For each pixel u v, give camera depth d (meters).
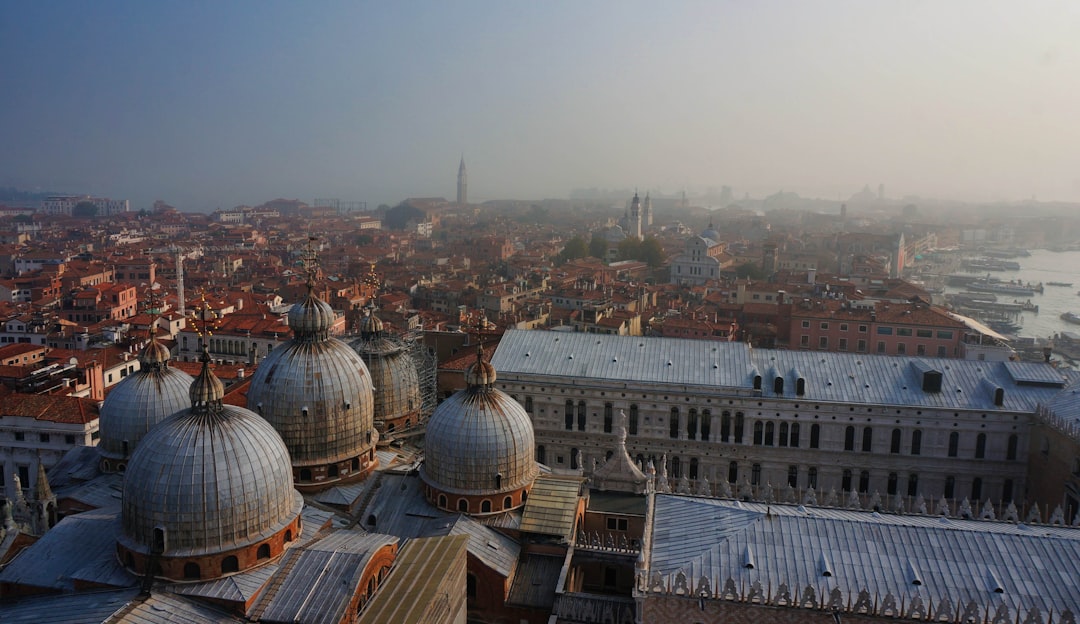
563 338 113.44
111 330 161.38
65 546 59.81
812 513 60.47
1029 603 50.09
